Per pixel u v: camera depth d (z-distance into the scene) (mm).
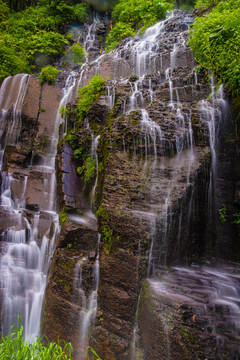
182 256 5219
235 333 3451
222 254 6023
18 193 8734
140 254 4340
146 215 4645
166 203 4871
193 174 5328
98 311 4559
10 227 7160
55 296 5109
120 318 4289
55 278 5262
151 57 9953
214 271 5305
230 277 5035
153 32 12961
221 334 3402
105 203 5109
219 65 6945
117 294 4387
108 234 4766
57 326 4953
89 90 8719
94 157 7422
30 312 5750
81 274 5023
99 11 21859
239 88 6270
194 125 6086
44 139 11047
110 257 4613
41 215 7832
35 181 9086
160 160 5828
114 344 4195
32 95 11570
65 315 4887
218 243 6051
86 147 7785
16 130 11031
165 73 8352
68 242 5746
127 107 7363
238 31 6871
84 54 17703
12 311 5707
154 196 5031
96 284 5031
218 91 6680
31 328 5652
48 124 11391
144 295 4059
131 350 4035
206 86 7227
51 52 16344
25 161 9930
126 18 16438
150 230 4461
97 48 18422
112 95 8266
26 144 11000
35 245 6992
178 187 5145
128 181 5398
